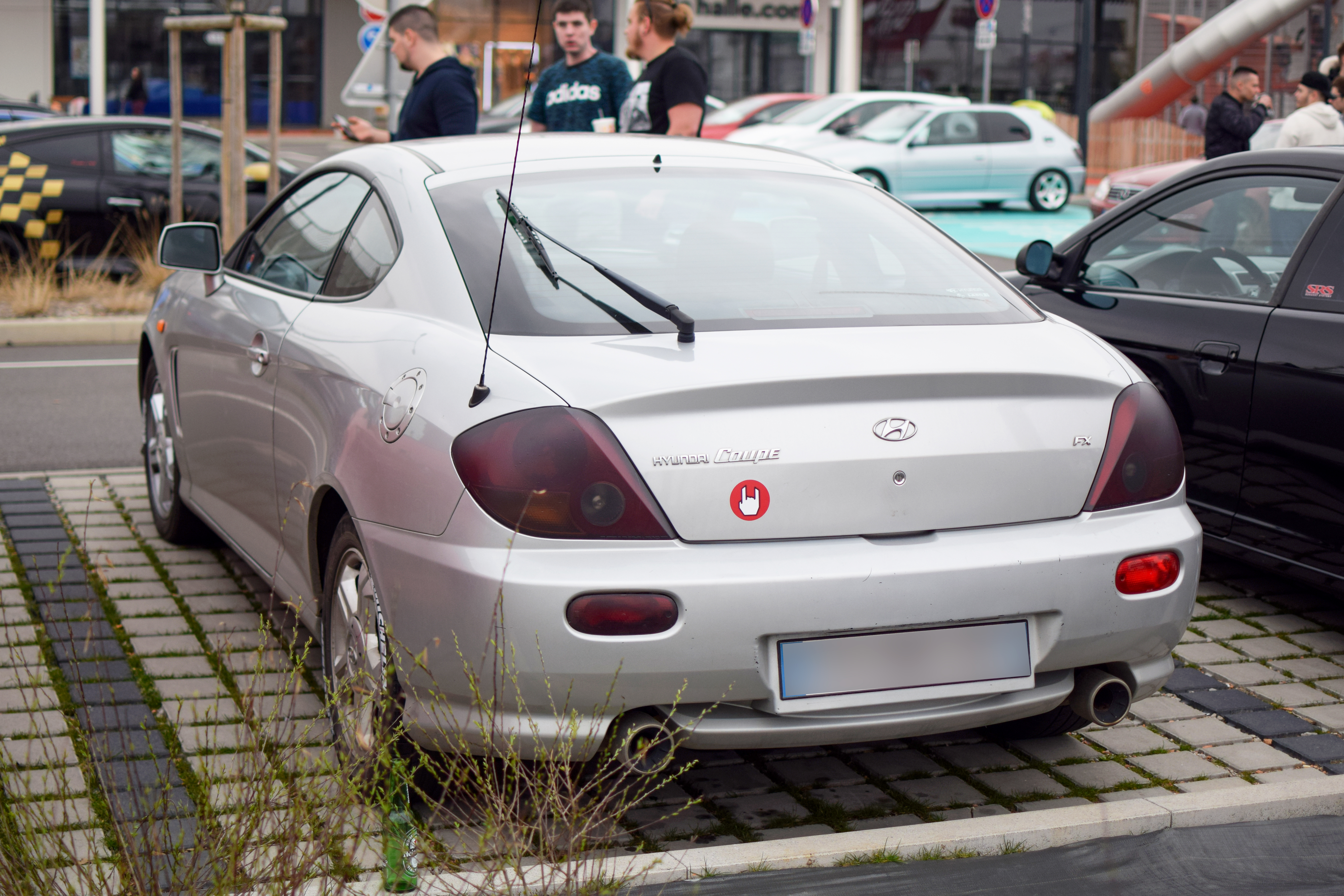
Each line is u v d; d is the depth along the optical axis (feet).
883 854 9.07
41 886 7.66
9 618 14.26
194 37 133.18
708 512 8.70
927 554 8.96
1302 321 14.26
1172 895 8.82
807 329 9.91
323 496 10.89
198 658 13.17
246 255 15.26
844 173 13.01
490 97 90.58
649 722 8.80
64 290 39.42
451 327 10.00
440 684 9.00
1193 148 80.18
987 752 11.60
